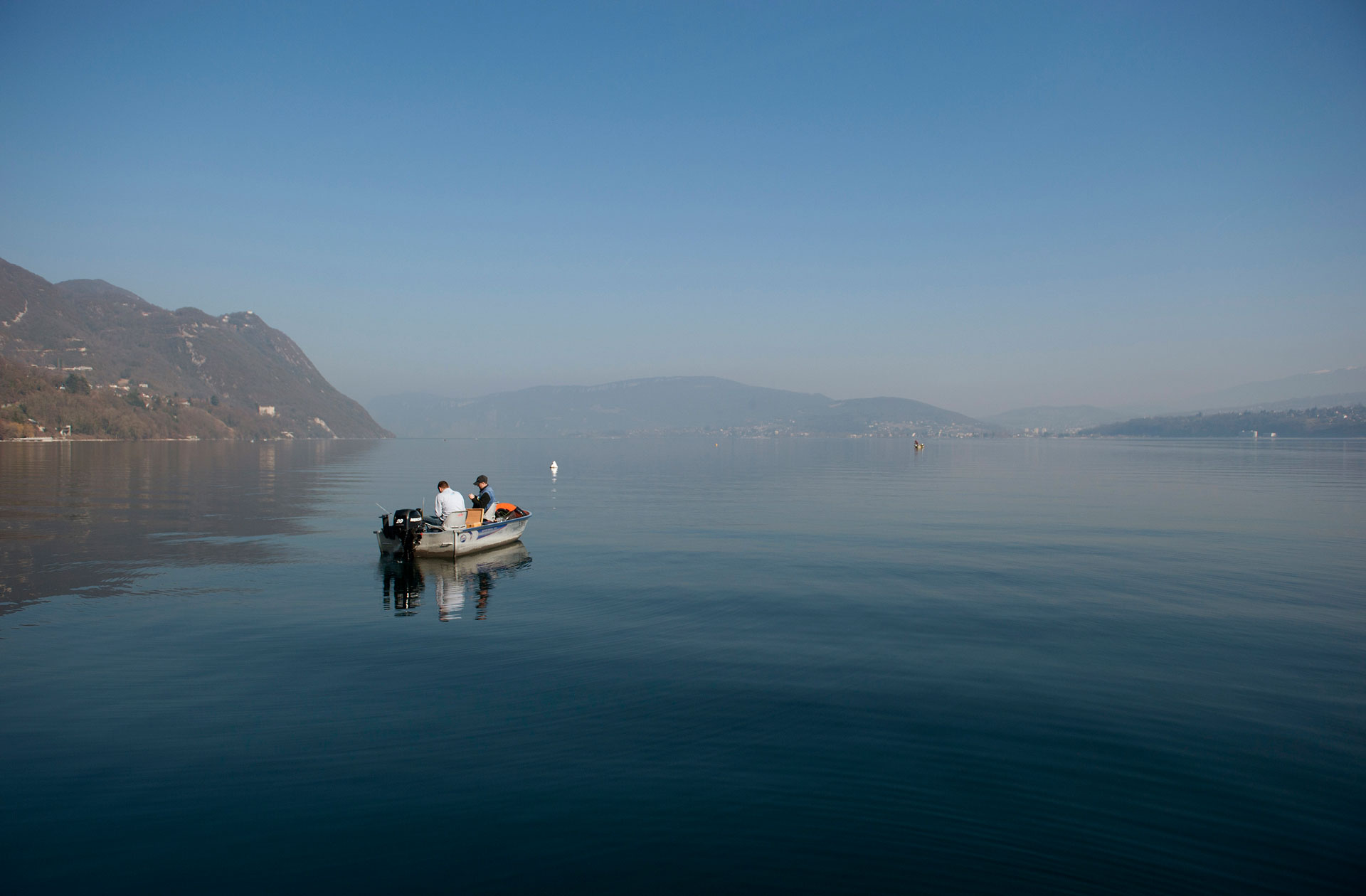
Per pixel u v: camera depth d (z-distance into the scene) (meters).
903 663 10.31
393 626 12.33
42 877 5.52
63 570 17.20
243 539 22.19
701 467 75.19
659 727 8.07
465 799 6.58
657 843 5.97
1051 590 15.18
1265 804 6.56
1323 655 10.73
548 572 17.23
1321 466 70.38
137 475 52.53
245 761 7.28
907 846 5.93
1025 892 5.40
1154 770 7.14
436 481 50.56
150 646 11.10
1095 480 51.34
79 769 7.12
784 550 20.44
